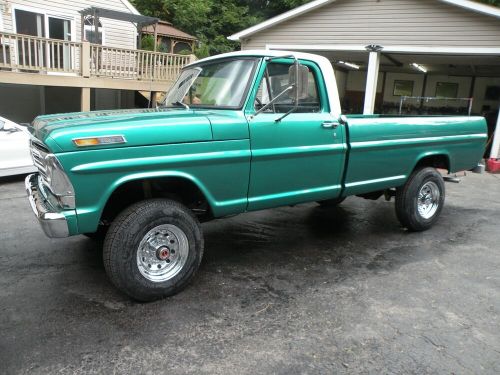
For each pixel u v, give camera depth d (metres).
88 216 3.12
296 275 4.13
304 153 4.07
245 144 3.69
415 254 4.79
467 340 3.10
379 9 12.46
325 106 4.30
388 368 2.76
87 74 12.57
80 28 15.16
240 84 3.81
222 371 2.69
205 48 24.55
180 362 2.76
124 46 16.53
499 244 5.23
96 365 2.70
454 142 5.65
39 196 3.48
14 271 4.04
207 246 4.85
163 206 3.42
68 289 3.69
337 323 3.28
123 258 3.27
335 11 13.11
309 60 4.14
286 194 4.12
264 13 31.70
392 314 3.43
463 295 3.80
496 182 9.70
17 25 13.91
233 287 3.83
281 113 3.95
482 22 11.19
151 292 3.44
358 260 4.56
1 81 11.41
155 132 3.24
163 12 28.23
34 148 3.71
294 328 3.19
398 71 21.67
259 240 5.11
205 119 3.50
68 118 3.54
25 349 2.83
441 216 6.49
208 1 29.70
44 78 11.98
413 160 5.20
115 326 3.14
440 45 11.81
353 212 6.52
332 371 2.72
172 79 14.24
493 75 20.06
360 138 4.53
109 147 3.08
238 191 3.79
